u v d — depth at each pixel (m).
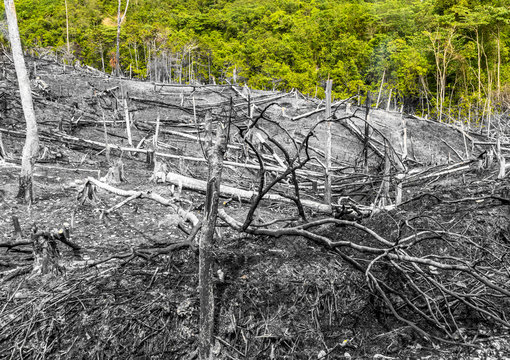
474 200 7.46
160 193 10.62
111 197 10.34
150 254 6.07
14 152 13.77
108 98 24.88
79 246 7.01
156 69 54.19
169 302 5.43
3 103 18.30
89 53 62.25
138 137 19.09
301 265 6.12
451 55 50.16
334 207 9.48
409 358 4.95
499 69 49.91
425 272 5.76
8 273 6.46
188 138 18.50
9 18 9.41
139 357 4.96
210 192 4.79
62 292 5.74
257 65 60.00
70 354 4.99
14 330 5.22
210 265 4.86
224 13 90.00
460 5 57.62
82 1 79.38
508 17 53.31
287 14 85.38
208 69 62.56
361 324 5.52
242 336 5.12
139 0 90.56
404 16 65.81
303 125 22.77
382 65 53.50
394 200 9.77
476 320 5.59
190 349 5.00
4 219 8.58
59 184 11.32
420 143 22.59
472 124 38.25
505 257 6.57
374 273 6.04
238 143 15.46
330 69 57.50
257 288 5.66
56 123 18.34
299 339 5.14
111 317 5.27
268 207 10.59
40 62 30.80
